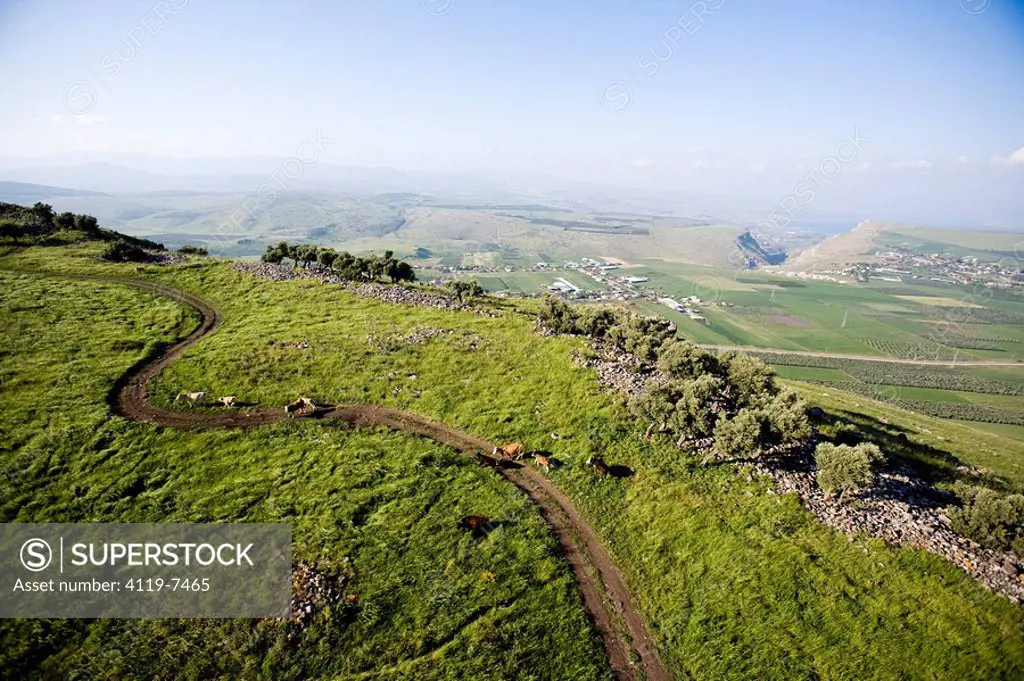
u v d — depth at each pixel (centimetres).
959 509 2477
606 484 2739
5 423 2950
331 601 2022
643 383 3566
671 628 2027
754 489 2638
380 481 2659
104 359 3809
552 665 1856
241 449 2867
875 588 2081
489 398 3478
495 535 2345
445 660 1844
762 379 3462
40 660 1839
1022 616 1936
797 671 1833
